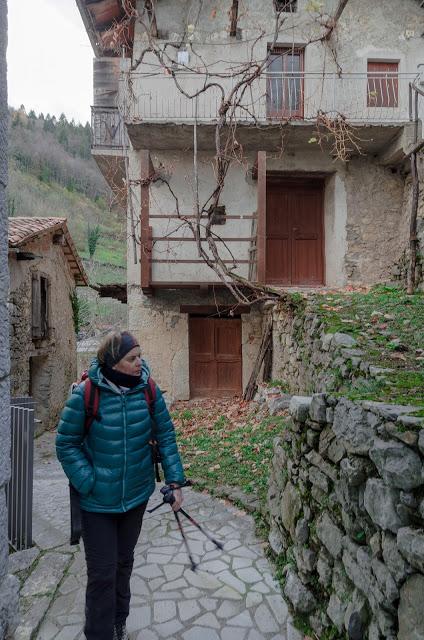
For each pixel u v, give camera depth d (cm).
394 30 870
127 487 204
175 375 878
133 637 224
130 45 911
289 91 816
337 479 206
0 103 192
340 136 723
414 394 230
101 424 200
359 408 188
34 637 225
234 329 904
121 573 215
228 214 873
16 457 327
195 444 562
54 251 1052
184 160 866
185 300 879
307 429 253
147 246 767
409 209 848
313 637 219
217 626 231
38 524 362
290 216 955
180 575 279
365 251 888
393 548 156
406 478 151
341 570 203
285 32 851
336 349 438
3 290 193
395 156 833
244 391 857
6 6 198
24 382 838
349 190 888
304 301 624
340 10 737
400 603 151
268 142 834
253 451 495
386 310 553
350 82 851
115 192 933
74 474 198
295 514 256
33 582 275
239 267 864
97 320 2022
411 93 785
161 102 827
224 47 845
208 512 372
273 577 274
